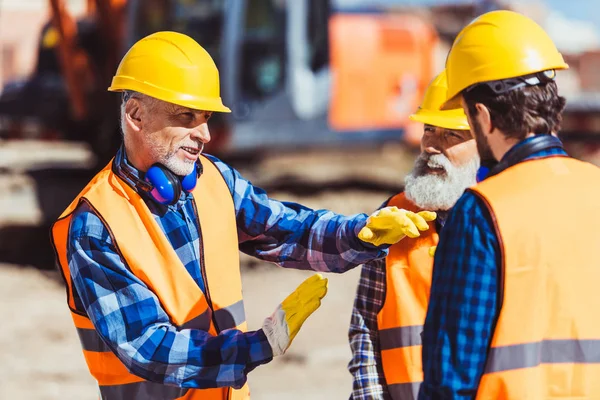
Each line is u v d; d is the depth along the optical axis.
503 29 2.64
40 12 24.23
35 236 12.98
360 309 3.58
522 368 2.46
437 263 2.57
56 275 11.07
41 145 27.45
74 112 15.95
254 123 15.09
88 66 15.60
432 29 16.61
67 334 8.68
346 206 15.28
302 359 7.92
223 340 2.84
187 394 3.06
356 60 15.65
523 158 2.61
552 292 2.49
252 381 7.39
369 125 15.92
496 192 2.54
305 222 3.34
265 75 15.06
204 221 3.13
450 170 3.46
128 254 2.93
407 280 3.49
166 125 2.97
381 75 15.88
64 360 7.88
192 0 14.81
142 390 3.04
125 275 2.90
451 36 18.92
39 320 9.05
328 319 9.14
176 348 2.82
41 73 17.06
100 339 3.04
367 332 3.55
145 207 2.99
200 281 3.08
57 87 16.78
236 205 3.30
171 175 2.99
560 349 2.50
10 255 11.86
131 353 2.83
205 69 3.00
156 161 3.01
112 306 2.87
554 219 2.52
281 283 10.62
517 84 2.60
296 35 15.10
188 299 2.98
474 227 2.51
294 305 2.87
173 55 2.97
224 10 14.68
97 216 2.95
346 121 15.66
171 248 2.99
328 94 15.45
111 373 3.05
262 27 14.98
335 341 8.42
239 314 3.16
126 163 3.04
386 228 3.12
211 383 2.85
